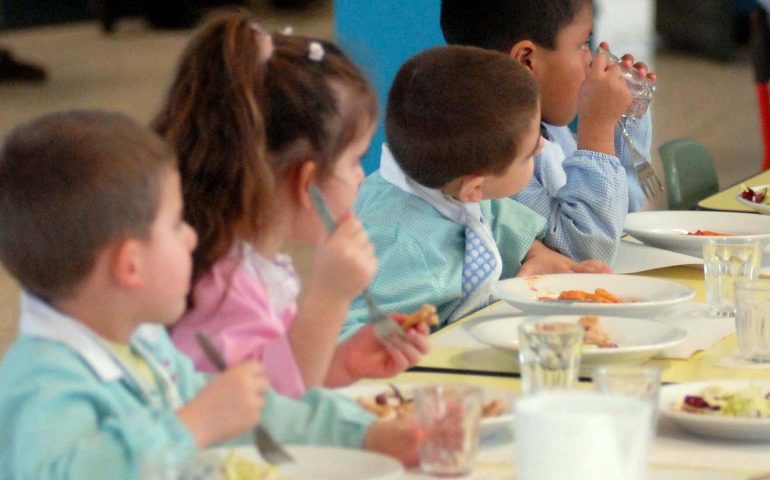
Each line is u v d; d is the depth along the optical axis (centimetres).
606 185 436
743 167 1136
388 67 678
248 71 273
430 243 387
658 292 357
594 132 443
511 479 218
